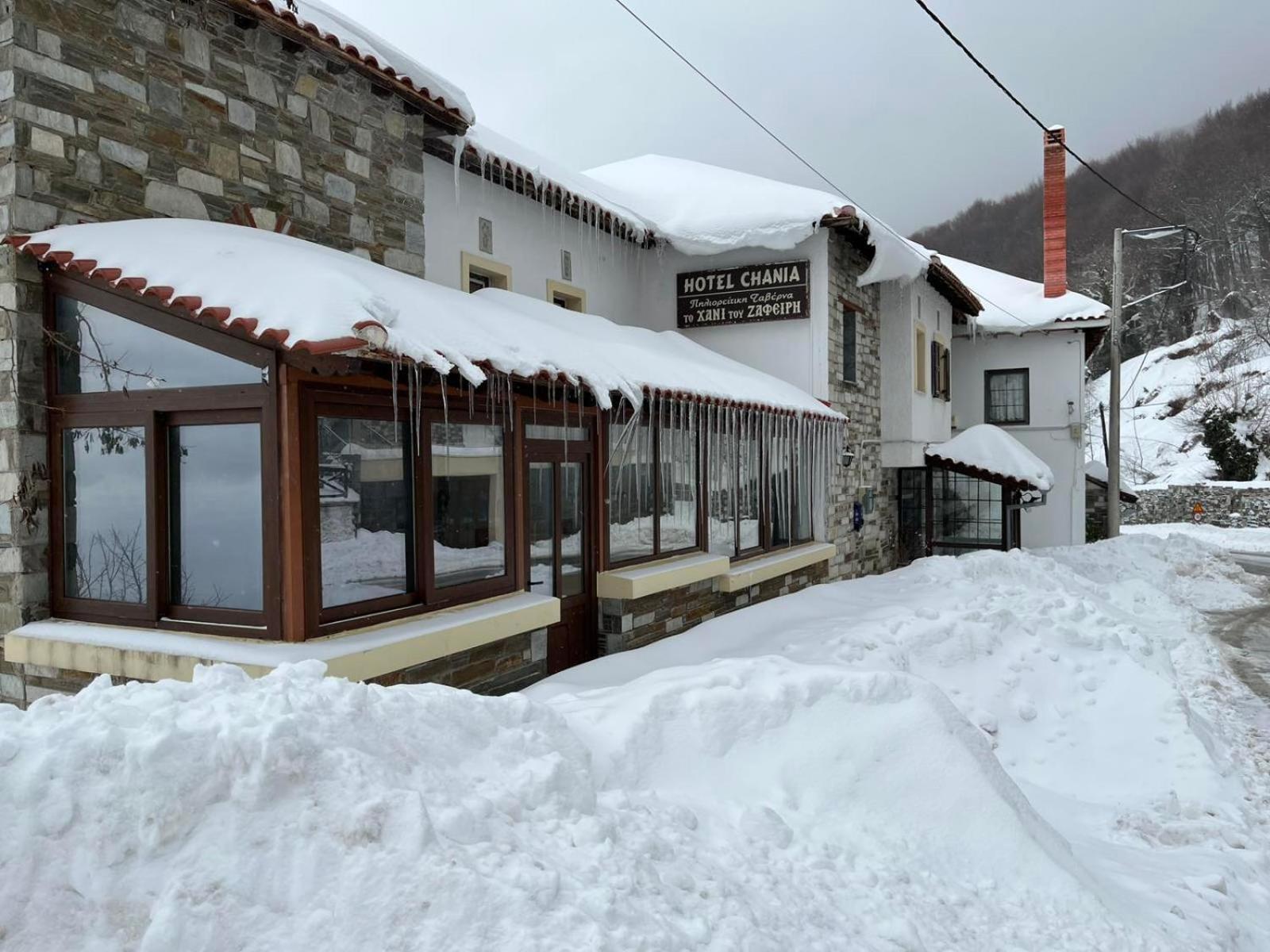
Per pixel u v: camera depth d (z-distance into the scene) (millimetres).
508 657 5660
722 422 8383
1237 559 17453
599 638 6840
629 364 6867
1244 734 6520
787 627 7297
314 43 5656
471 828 2365
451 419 5211
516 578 5746
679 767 3607
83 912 1908
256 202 5527
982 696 6398
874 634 6770
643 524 7398
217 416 4336
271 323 3951
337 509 4441
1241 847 4422
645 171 13164
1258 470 30078
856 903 2900
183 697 2586
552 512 6316
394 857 2139
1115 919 3072
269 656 3957
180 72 5094
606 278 10547
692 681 4031
